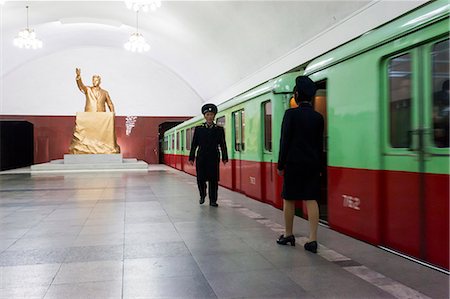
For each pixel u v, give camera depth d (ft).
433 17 12.16
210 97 86.38
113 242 16.47
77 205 26.99
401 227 13.79
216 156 25.96
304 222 20.45
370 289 10.91
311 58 36.19
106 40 88.33
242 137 32.76
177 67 88.63
